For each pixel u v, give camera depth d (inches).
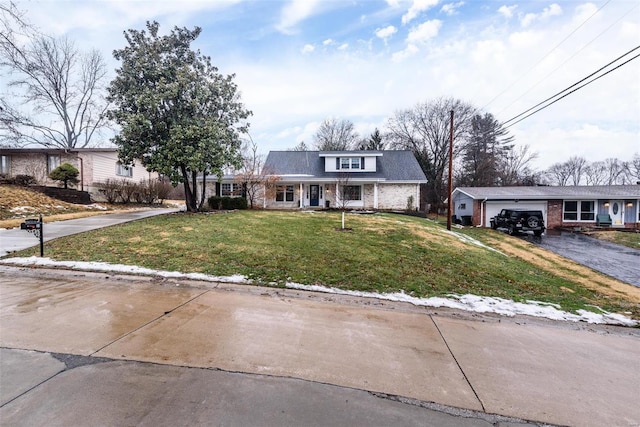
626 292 283.6
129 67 502.0
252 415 87.0
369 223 507.5
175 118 523.2
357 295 209.0
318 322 160.9
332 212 701.3
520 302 216.8
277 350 128.0
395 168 921.5
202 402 92.0
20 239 336.5
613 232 695.1
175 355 120.0
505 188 908.0
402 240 385.4
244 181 751.7
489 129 1316.4
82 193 716.7
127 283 213.9
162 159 502.6
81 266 245.6
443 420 89.1
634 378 120.4
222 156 544.4
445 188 1360.7
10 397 90.5
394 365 120.5
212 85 550.9
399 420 87.9
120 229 387.5
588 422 92.1
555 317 192.4
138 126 482.9
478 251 387.2
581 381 116.2
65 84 1006.4
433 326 164.7
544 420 92.0
